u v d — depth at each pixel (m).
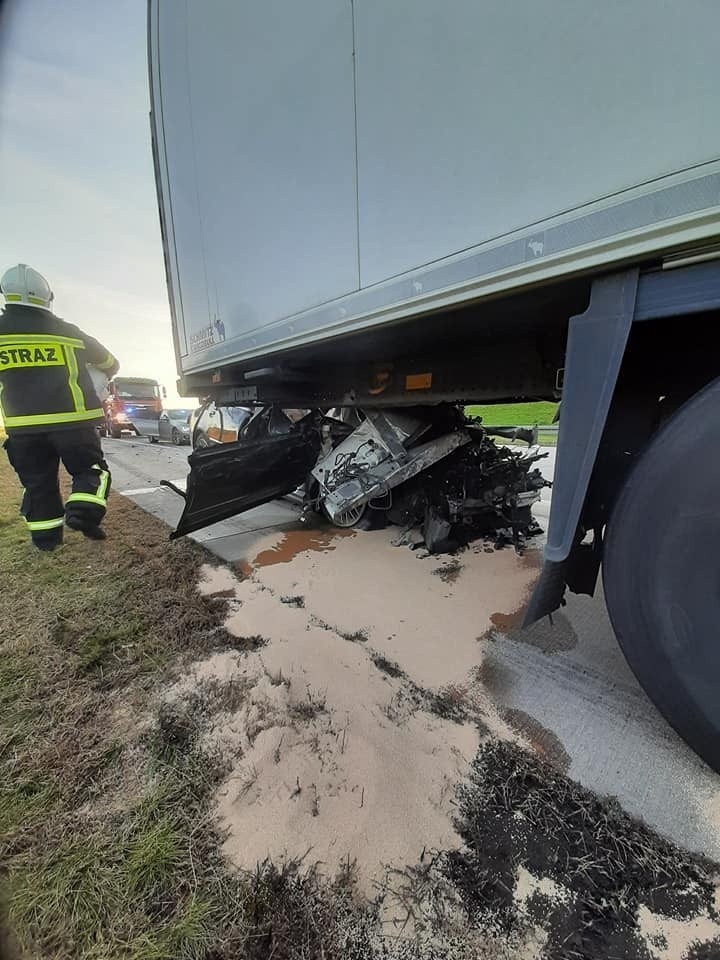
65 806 1.23
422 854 1.10
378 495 3.06
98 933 0.95
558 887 1.03
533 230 1.13
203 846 1.12
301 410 4.24
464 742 1.47
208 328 2.87
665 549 1.15
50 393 2.51
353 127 1.55
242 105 2.05
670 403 1.54
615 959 0.90
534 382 2.15
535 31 1.03
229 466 3.14
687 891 1.02
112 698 1.69
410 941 0.94
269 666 1.88
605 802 1.24
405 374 2.74
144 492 5.55
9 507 4.32
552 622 2.22
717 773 1.22
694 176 0.85
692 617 1.13
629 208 0.95
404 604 2.44
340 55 1.53
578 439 1.17
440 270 1.37
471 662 1.91
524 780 1.32
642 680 1.27
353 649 2.01
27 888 1.04
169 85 2.66
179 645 2.04
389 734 1.50
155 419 15.12
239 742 1.46
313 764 1.37
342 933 0.95
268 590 2.62
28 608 2.37
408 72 1.33
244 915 0.98
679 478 1.11
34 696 1.70
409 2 1.28
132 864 1.08
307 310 1.96
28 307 2.45
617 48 0.91
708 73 0.81
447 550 3.16
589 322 1.12
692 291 0.95
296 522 4.00
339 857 1.09
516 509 3.21
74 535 3.52
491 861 1.09
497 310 1.54
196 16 2.25
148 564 3.01
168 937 0.94
